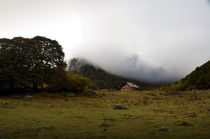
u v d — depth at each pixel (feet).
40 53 143.13
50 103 104.63
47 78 139.03
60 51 156.76
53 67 147.74
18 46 136.87
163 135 41.37
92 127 49.39
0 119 57.26
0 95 128.98
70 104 104.06
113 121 57.77
